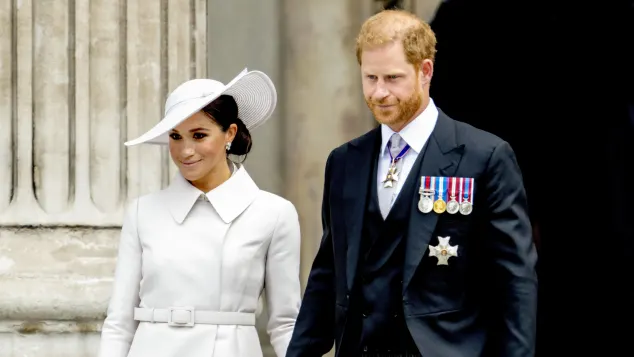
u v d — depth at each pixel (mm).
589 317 22156
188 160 16438
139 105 21359
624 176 21781
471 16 22719
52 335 20859
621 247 21797
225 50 25188
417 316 14172
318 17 25047
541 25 22250
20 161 21016
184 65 21672
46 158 21078
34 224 20938
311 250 25141
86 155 21188
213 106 16438
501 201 14297
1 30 21000
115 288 16766
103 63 21281
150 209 16859
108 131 21266
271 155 25281
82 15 21219
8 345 20734
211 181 16922
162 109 21516
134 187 21281
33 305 20594
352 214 14797
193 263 16469
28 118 21062
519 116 22562
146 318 16484
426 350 14023
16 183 21062
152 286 16531
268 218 16844
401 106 14305
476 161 14414
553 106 22312
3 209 20969
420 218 14352
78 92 21203
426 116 14719
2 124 21000
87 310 20781
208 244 16562
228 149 17031
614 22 21766
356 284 14625
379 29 14273
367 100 14438
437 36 23000
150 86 21422
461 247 14297
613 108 21875
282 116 25219
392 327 14367
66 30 21188
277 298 16891
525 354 13875
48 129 21109
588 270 22109
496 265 14250
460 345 14156
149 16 21453
